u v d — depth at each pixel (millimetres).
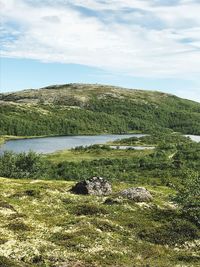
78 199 64500
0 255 36250
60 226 48906
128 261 39156
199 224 52438
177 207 61750
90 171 162750
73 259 38062
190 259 41875
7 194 66062
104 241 44062
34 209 56969
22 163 136625
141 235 47844
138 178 152500
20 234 44094
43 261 37000
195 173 62844
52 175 149500
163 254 42875
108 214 55438
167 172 163375
